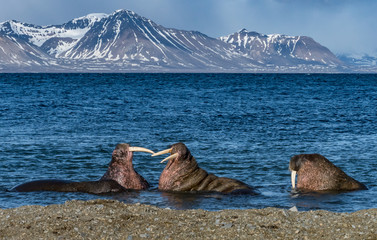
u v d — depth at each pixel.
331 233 9.03
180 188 14.53
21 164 17.86
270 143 23.16
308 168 14.90
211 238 8.73
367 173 16.88
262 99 58.03
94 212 10.10
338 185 14.71
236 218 9.81
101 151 20.72
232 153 20.34
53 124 30.39
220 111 41.03
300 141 23.86
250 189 14.33
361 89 88.56
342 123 32.31
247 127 29.67
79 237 8.66
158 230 9.06
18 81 121.88
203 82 123.75
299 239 8.73
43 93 67.56
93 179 15.77
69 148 21.30
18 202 12.68
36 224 9.27
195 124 31.16
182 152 14.73
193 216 9.98
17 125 29.58
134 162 18.75
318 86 101.88
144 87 91.50
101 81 127.25
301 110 42.69
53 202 12.72
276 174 16.72
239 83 116.88
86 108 43.06
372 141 23.97
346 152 20.78
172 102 51.81
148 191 14.50
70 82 117.19
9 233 8.85
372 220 9.71
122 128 28.72
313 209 12.20
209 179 14.76
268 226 9.32
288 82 127.19
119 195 13.76
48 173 16.55
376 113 40.12
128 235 8.80
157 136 25.38
